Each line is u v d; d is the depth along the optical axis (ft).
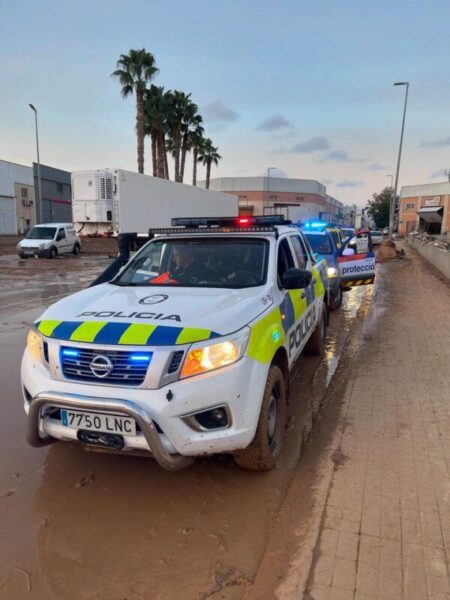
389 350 21.33
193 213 97.25
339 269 31.94
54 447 12.34
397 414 14.20
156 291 11.97
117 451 9.26
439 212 221.66
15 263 67.41
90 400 8.80
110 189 71.82
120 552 8.51
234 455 10.68
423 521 9.11
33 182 183.52
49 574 7.98
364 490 10.18
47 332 9.86
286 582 7.68
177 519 9.43
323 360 20.26
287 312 13.00
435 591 7.40
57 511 9.68
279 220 16.16
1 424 13.66
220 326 9.42
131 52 108.17
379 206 303.48
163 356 8.77
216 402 8.96
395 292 40.40
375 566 7.95
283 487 10.50
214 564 8.20
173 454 8.96
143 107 111.86
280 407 11.75
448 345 22.09
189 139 149.18
